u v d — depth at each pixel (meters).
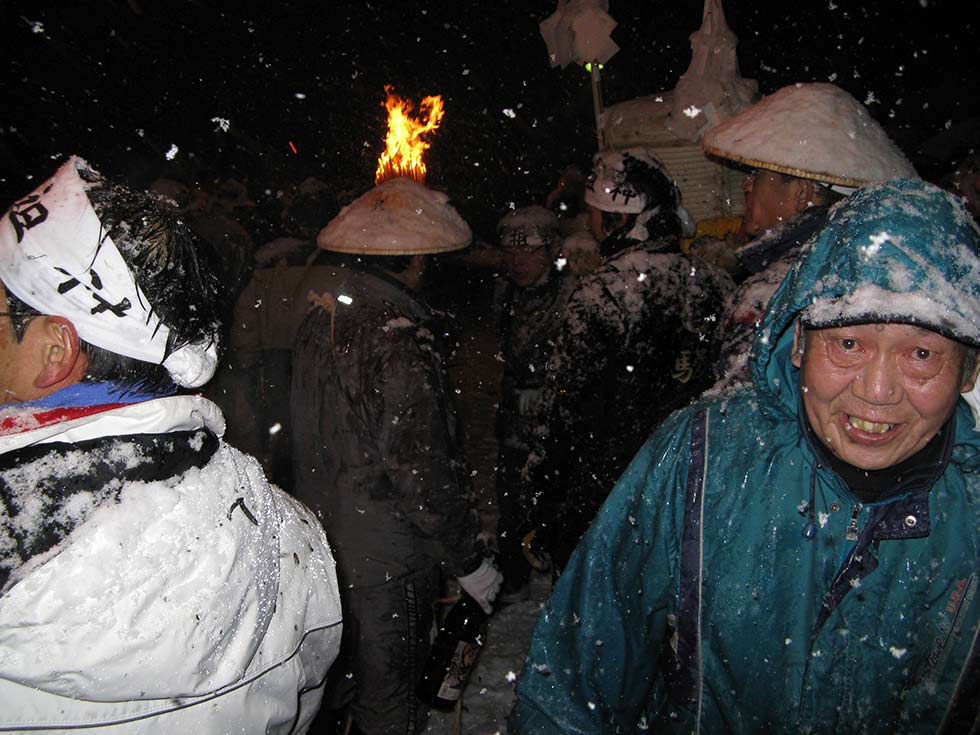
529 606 3.62
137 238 1.08
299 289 2.42
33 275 1.05
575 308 2.38
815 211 1.93
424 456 2.23
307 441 2.37
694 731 1.45
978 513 1.23
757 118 2.17
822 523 1.30
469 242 2.45
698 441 1.40
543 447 2.49
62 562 0.99
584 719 1.53
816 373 1.20
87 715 1.05
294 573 1.29
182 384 1.15
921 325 1.08
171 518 1.07
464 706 3.04
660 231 2.48
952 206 1.14
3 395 1.08
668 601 1.46
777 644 1.33
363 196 2.42
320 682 1.44
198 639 1.07
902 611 1.26
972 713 1.24
